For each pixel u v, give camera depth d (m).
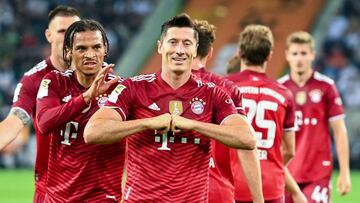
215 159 18.14
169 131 15.21
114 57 75.38
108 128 14.94
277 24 75.56
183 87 15.48
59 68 18.42
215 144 18.06
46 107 16.19
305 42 25.73
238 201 19.77
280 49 72.31
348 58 73.00
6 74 69.00
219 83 17.64
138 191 15.30
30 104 17.89
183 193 15.20
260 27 20.36
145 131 15.26
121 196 16.62
